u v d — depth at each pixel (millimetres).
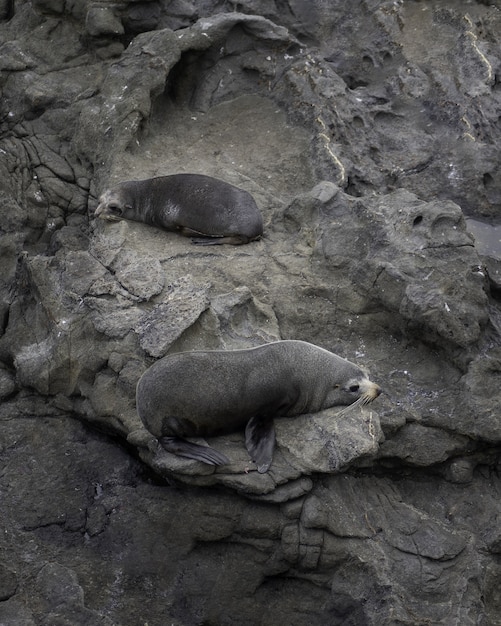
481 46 21547
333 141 20406
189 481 14102
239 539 14359
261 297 16656
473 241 16703
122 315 15625
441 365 16000
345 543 14102
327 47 23156
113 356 15289
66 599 13938
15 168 21344
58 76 22344
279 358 14250
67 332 15992
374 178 19844
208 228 17812
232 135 21203
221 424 14172
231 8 23531
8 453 15953
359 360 16156
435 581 13992
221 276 16969
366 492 14891
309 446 14180
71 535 14875
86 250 18375
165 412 13898
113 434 15867
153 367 14023
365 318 16625
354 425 14344
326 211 17938
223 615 14328
